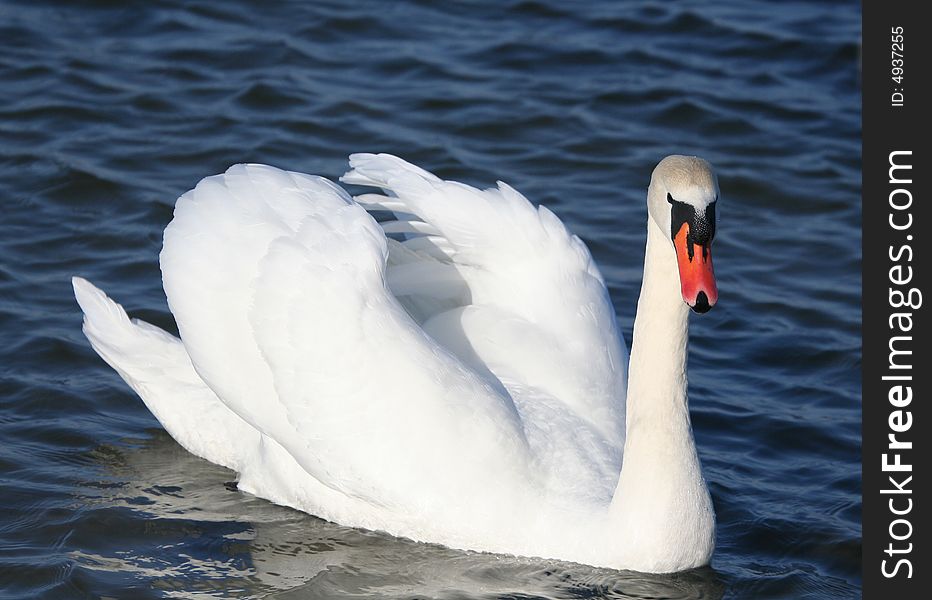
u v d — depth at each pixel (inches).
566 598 489.1
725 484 572.1
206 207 531.5
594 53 964.6
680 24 1006.4
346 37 962.1
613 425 535.2
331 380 504.7
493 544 510.3
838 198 828.6
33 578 485.4
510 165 835.4
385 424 504.4
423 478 505.7
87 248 721.0
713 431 613.9
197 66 911.0
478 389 510.9
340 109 874.1
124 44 928.9
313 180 537.0
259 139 834.8
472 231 553.0
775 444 605.6
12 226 735.1
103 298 587.8
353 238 517.7
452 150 842.2
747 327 703.7
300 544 519.2
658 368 490.3
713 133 887.1
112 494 543.5
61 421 590.6
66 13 954.7
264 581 494.6
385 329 506.9
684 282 446.0
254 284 515.2
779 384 655.1
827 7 1038.4
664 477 495.2
